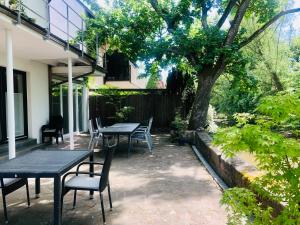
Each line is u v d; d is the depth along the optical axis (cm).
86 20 1178
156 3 1170
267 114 216
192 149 930
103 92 1462
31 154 421
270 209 239
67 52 769
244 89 1214
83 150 455
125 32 1177
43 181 560
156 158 786
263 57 1515
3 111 779
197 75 1159
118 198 459
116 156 814
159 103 1449
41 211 410
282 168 211
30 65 916
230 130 219
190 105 1388
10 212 406
